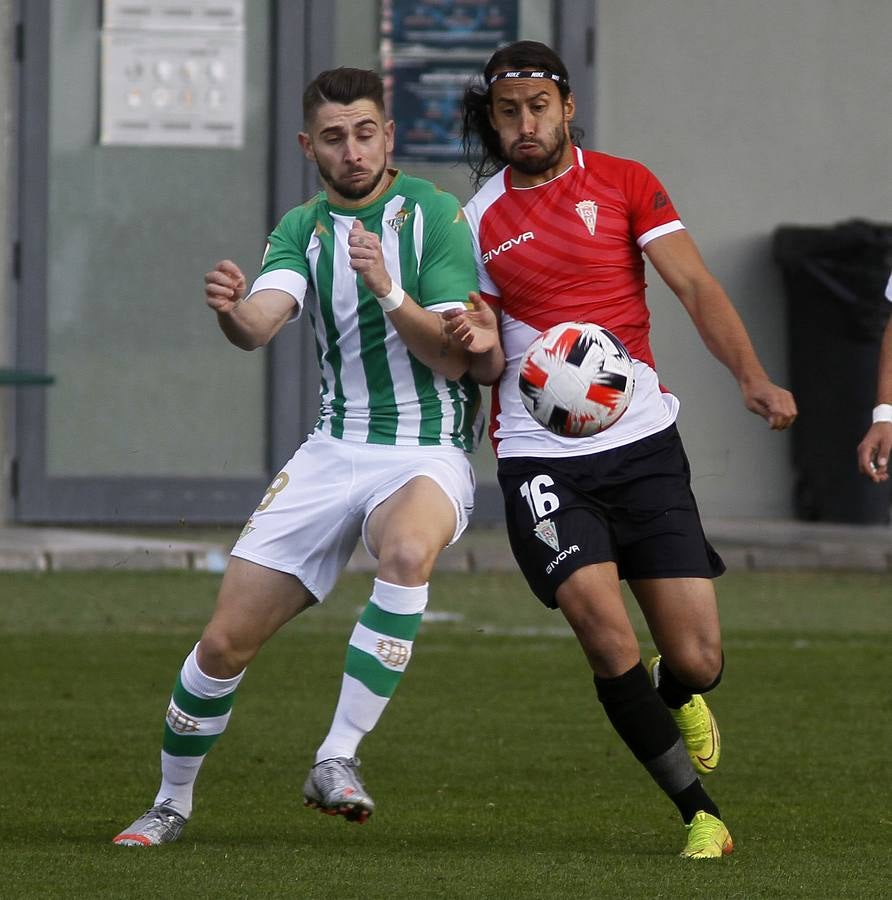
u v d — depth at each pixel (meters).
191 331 53.16
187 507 53.09
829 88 56.78
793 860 18.25
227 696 19.09
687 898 16.12
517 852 18.72
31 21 51.97
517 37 53.97
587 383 18.98
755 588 43.91
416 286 19.41
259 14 53.03
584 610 18.70
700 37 56.12
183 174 53.00
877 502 54.69
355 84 19.08
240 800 22.06
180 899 15.93
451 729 27.11
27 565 44.97
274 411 53.38
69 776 23.27
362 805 17.67
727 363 18.89
